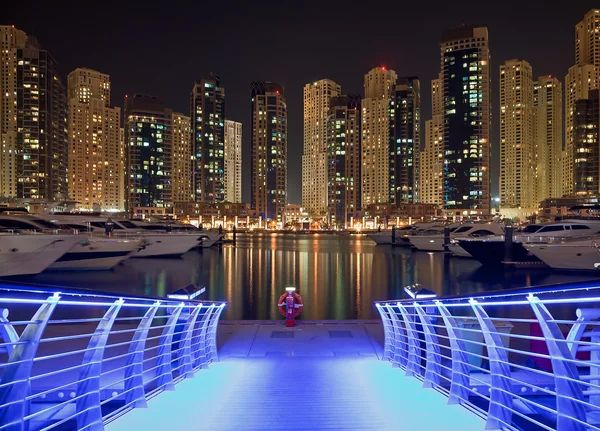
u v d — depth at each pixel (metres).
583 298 3.49
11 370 3.68
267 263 62.09
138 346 6.04
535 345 8.02
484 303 5.05
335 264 60.41
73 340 10.61
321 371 8.02
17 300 3.40
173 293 7.75
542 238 48.41
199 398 6.22
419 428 5.00
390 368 8.29
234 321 13.25
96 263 48.44
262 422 5.23
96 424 4.70
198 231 94.00
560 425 4.00
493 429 4.91
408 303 7.54
